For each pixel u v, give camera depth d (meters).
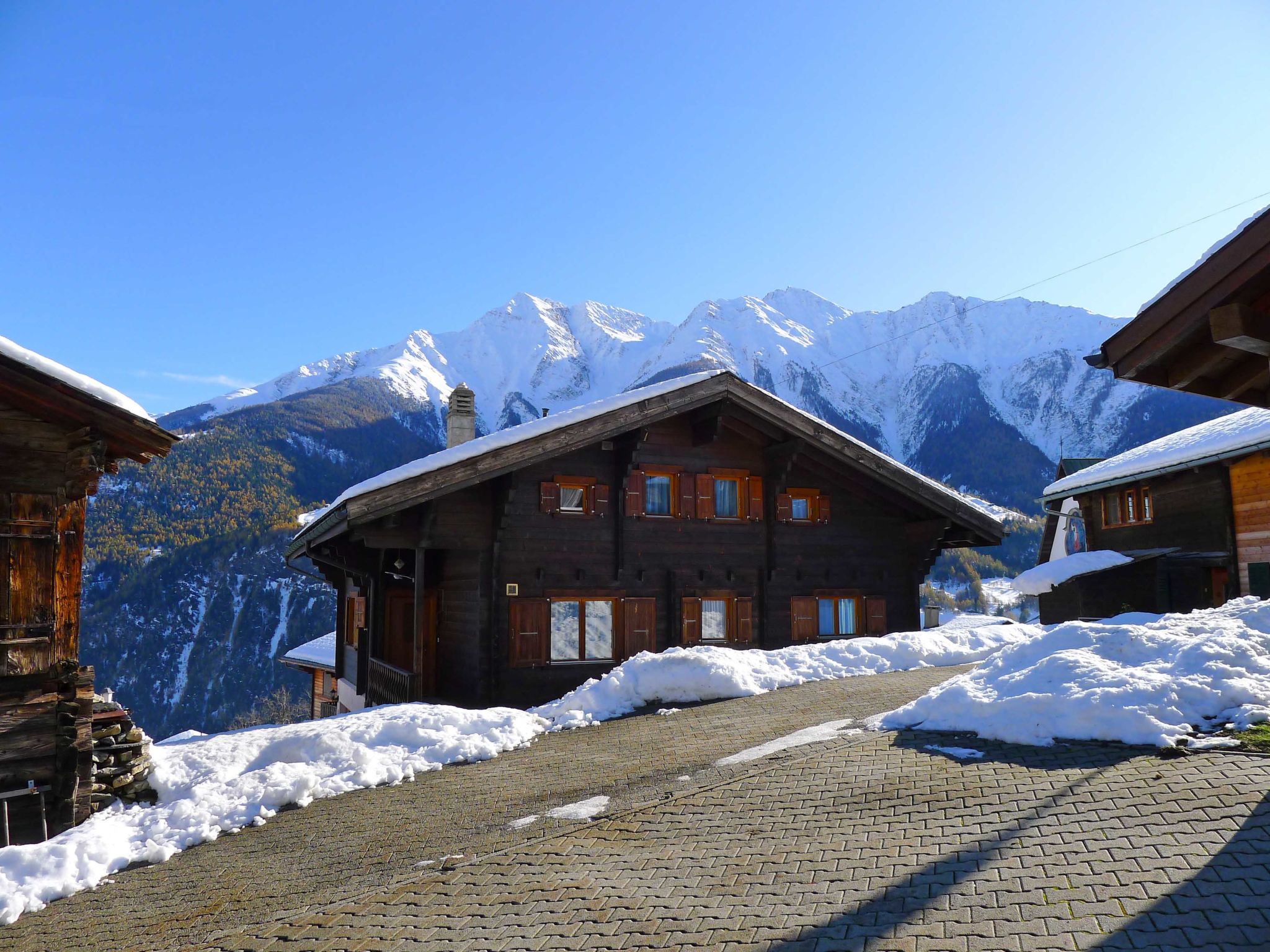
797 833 5.45
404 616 18.73
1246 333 5.77
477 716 10.26
